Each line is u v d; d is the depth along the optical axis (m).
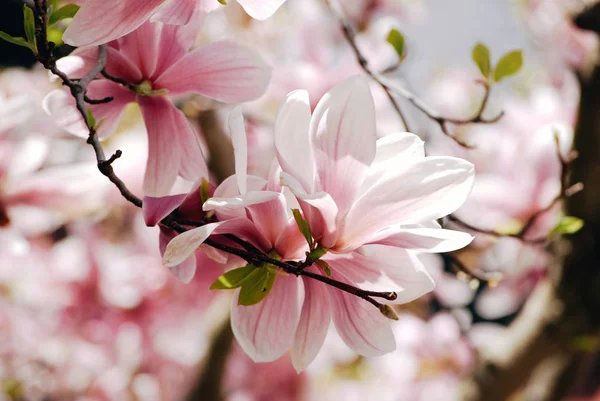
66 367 3.04
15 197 1.63
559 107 2.58
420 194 1.27
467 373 2.60
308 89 2.30
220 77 1.36
